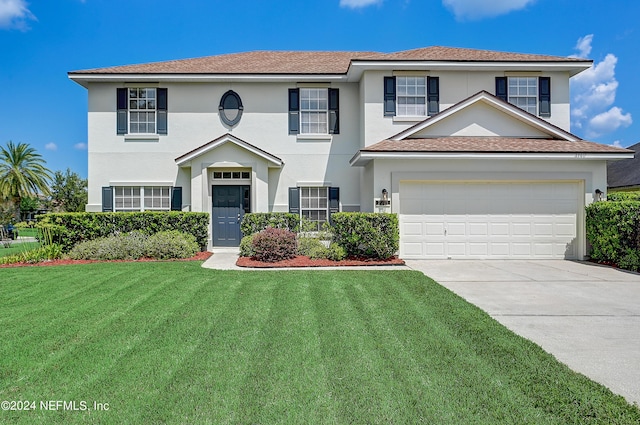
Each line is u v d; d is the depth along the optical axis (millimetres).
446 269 10094
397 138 12586
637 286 8102
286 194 14422
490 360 4246
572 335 5148
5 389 3623
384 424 3039
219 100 14492
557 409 3252
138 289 7469
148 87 14312
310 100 14625
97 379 3793
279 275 8891
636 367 4156
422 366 4090
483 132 12969
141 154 14289
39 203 43875
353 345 4672
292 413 3189
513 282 8492
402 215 11836
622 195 11977
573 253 11898
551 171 11781
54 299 6754
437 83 13758
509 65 13469
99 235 12234
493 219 11930
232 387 3627
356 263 10453
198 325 5387
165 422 3066
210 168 13758
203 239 13062
